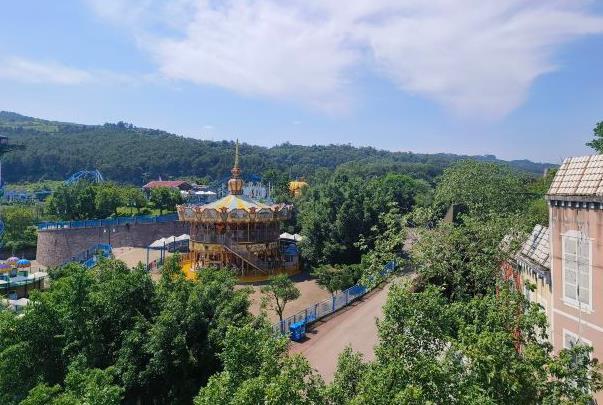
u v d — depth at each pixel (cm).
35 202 13688
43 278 6619
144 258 7744
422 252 3073
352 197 6519
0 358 2320
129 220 9212
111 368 2064
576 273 1911
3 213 10169
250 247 6588
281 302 5178
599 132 6062
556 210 2047
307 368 1453
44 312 2552
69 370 2164
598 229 1786
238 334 1659
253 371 1549
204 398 1435
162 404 2636
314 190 8506
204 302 2783
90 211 10412
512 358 1298
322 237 6525
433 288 1683
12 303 4878
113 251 8512
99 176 15962
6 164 19888
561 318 2002
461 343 1390
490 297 1700
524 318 1468
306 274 6638
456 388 1300
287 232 8225
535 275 2400
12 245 9725
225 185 15150
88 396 1661
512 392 1251
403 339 1534
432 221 3659
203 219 6475
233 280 3206
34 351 2477
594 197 1777
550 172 7644
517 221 3334
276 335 1894
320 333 3550
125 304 2816
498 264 2983
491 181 6056
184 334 2570
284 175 15350
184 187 16788
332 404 1418
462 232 3122
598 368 1385
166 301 2811
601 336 1762
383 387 1294
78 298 2634
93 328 2645
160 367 2483
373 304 4119
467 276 3106
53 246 8562
